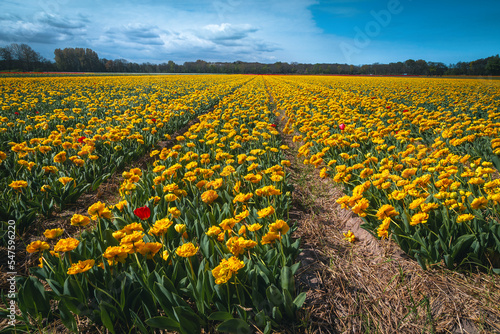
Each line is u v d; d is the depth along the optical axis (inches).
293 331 86.6
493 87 1008.9
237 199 117.0
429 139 281.0
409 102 601.6
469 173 129.3
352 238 132.3
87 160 206.4
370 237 134.1
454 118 304.3
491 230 102.7
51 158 215.5
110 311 80.6
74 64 3299.7
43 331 86.1
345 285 105.6
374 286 104.3
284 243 109.3
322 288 104.7
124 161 233.9
